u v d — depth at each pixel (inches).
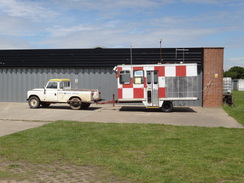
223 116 602.5
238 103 989.8
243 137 358.9
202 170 226.7
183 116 599.2
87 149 295.0
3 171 226.5
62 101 719.1
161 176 212.2
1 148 296.5
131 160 255.4
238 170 226.5
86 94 706.8
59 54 874.8
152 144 317.4
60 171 227.1
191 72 665.6
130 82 680.4
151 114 633.0
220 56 803.4
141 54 842.2
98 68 861.2
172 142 327.6
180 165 239.3
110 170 227.5
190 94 667.4
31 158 261.9
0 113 625.6
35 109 712.4
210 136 364.8
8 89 906.1
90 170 229.0
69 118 550.6
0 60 902.4
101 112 663.8
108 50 854.5
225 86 852.6
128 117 574.6
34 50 886.4
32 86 892.6
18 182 204.5
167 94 672.4
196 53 820.0
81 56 863.7
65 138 346.6
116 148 299.0
